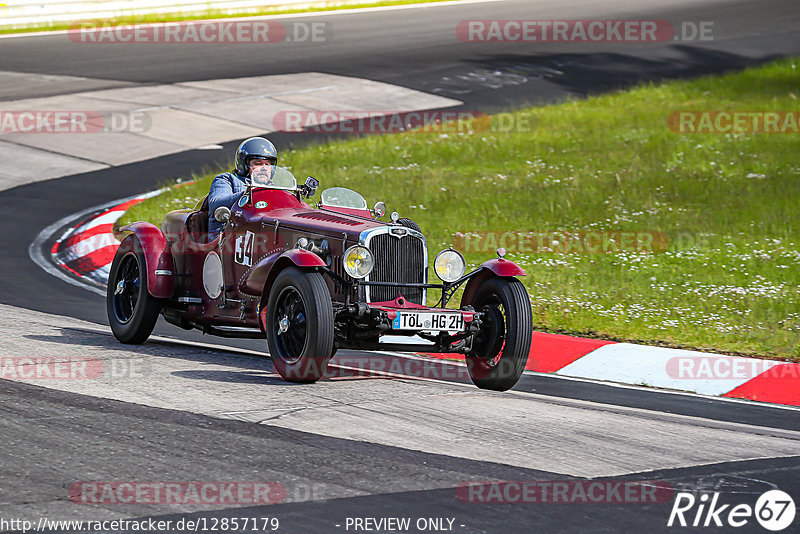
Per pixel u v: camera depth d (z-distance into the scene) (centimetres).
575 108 9056
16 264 4875
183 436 2262
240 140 8075
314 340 2772
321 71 10631
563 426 2525
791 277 4531
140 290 3384
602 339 3691
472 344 3022
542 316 3947
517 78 10550
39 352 3141
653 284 4434
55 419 2358
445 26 13600
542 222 5597
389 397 2756
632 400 2953
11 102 8875
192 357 3253
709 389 3145
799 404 2995
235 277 3250
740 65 11169
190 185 6562
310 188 3403
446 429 2433
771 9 14912
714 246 5109
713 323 3831
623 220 5600
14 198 6372
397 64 11112
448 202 6006
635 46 12238
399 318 2867
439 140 7812
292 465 2089
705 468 2195
